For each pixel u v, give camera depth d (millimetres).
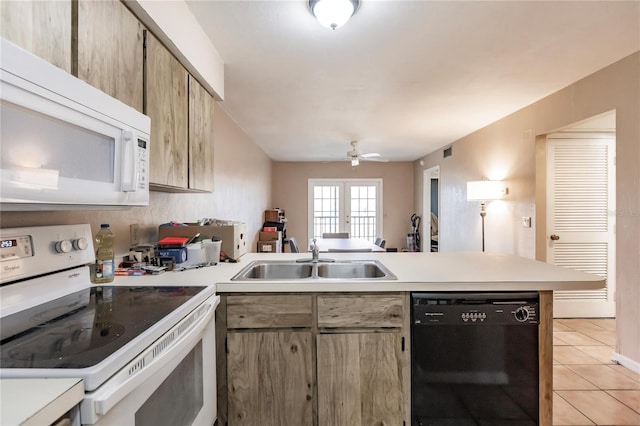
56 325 940
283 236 6492
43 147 842
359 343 1476
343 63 2455
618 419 1899
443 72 2639
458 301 1458
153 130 1465
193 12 1806
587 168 3449
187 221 2631
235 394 1473
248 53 2277
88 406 654
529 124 3494
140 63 1371
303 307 1469
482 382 1474
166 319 985
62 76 879
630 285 2418
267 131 4629
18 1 813
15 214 1155
